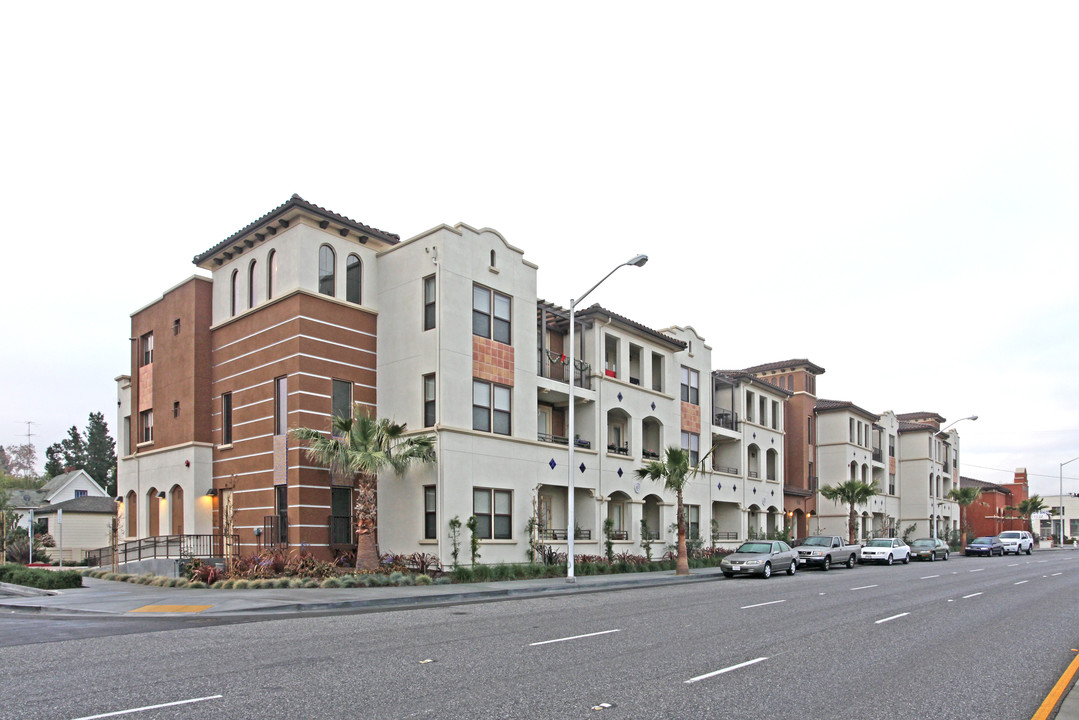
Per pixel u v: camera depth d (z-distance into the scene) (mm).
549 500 31125
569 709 7852
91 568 29891
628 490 33875
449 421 25547
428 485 25297
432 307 26250
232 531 27000
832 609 17656
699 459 39688
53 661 10359
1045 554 61406
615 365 35812
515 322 28875
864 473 59719
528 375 29156
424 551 25094
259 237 27453
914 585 25562
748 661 10695
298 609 17219
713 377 44438
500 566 25953
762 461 46750
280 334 26078
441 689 8688
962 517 68000
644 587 25188
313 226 26281
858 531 57188
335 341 26406
